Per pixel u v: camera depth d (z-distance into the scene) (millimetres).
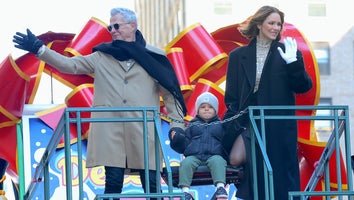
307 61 16266
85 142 16078
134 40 12203
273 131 12195
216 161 12117
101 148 11820
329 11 66938
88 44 16750
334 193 11406
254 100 12234
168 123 16062
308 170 16031
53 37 17406
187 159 12227
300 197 11680
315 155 15828
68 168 11492
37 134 16141
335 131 12031
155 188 12055
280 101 12180
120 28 12062
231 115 12328
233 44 17438
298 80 12078
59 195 15727
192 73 16672
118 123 11891
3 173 15086
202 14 64875
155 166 11930
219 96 16297
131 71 12078
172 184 11961
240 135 12281
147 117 11547
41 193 15500
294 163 12234
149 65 12023
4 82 15805
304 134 16203
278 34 12336
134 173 12359
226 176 12266
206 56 16641
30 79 16734
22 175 15914
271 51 12258
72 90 16234
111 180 11852
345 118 12062
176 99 12117
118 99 11992
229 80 12383
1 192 14289
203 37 16844
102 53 12164
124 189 15727
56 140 11992
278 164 12156
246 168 12180
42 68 16812
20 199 15852
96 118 11453
